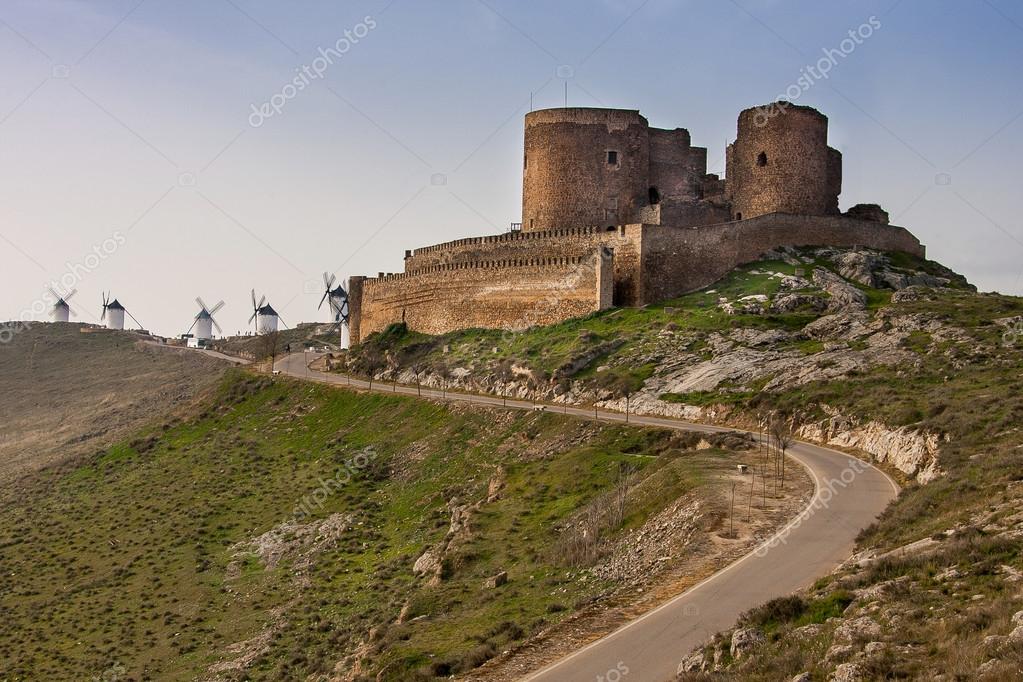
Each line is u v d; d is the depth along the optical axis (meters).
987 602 32.28
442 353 123.81
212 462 113.94
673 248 117.00
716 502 55.47
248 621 71.31
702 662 35.56
